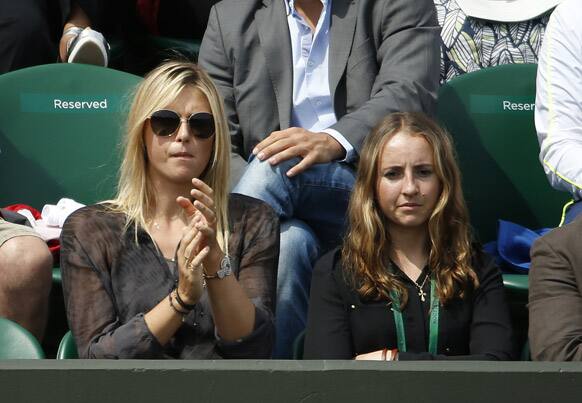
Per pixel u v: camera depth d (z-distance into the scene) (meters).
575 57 16.44
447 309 13.26
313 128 17.02
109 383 8.82
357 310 13.25
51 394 8.80
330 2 17.16
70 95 17.36
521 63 18.16
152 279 12.80
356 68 16.94
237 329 12.36
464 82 17.78
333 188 15.59
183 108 13.21
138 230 12.98
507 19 18.84
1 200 16.97
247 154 17.27
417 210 13.52
